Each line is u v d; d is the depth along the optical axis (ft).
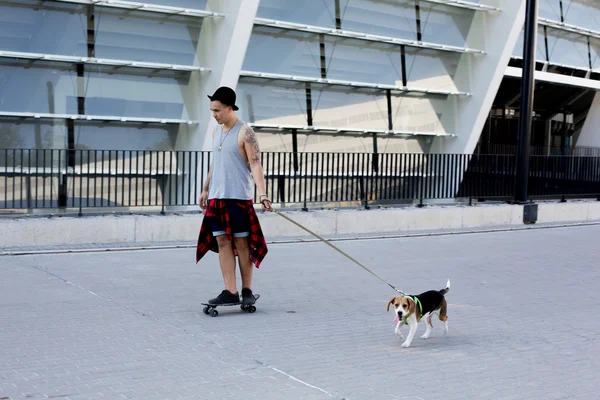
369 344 21.89
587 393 18.19
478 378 18.99
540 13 78.89
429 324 22.80
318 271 34.06
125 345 20.66
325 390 17.47
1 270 30.96
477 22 71.67
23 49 49.67
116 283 29.35
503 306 28.22
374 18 66.39
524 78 57.06
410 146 72.18
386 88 67.77
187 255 36.96
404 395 17.37
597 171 63.57
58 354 19.57
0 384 17.02
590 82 87.04
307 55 62.85
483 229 52.75
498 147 90.33
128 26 53.21
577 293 31.48
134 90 54.49
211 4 54.24
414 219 50.88
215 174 24.73
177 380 17.76
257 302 27.12
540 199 61.26
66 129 52.44
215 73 54.49
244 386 17.52
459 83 73.26
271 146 62.03
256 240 24.85
